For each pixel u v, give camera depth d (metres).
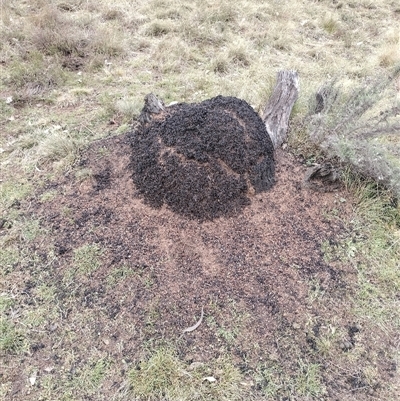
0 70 2.04
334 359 0.99
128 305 1.07
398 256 1.21
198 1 2.71
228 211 1.23
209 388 0.92
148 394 0.92
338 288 1.12
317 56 2.34
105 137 1.62
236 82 2.02
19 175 1.46
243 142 1.24
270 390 0.93
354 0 2.96
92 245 1.19
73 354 0.98
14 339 1.01
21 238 1.23
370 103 1.40
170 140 1.23
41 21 2.33
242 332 1.02
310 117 1.52
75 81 2.00
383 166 1.28
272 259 1.16
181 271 1.13
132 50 2.27
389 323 1.06
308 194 1.33
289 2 2.87
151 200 1.26
